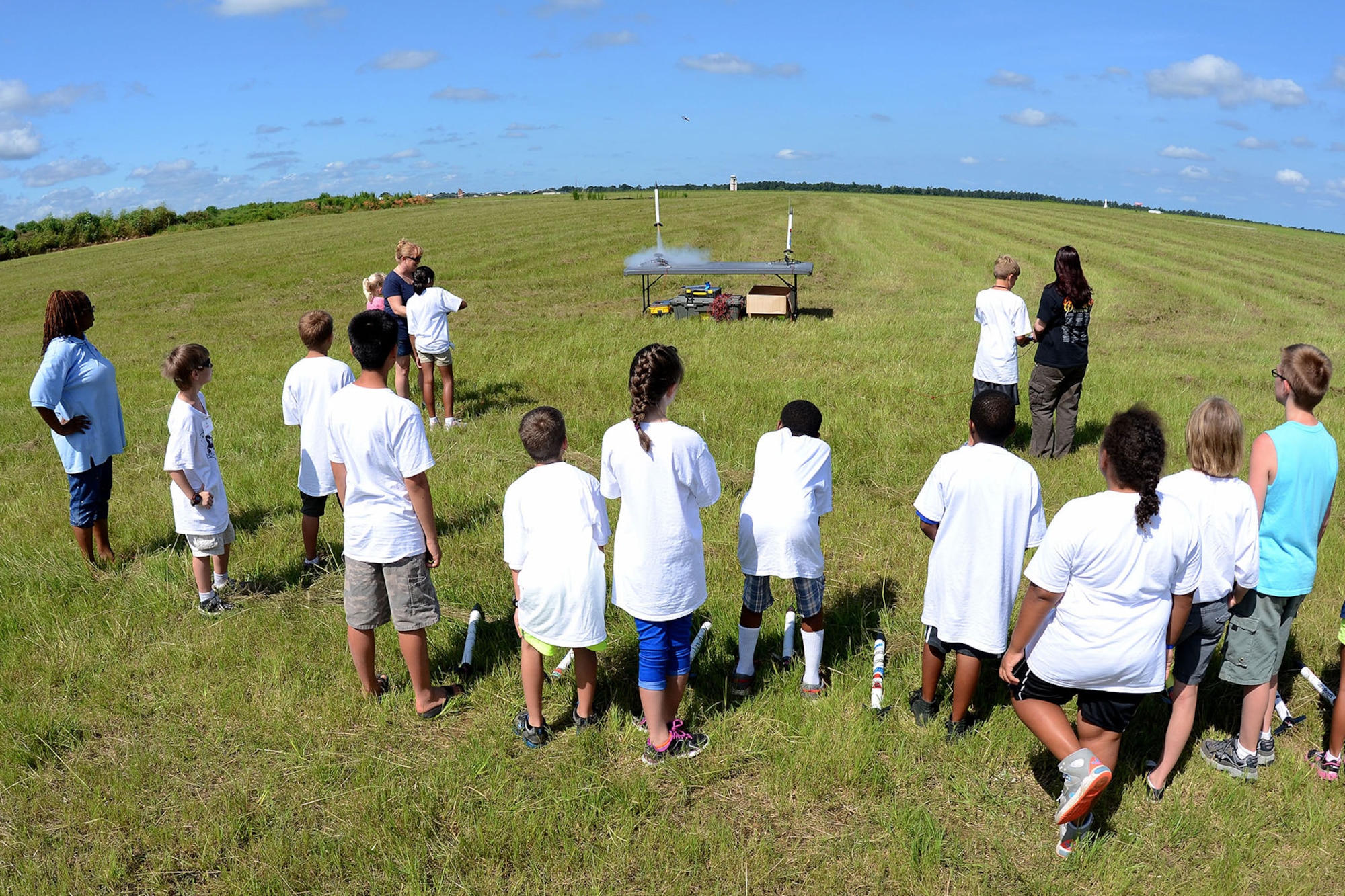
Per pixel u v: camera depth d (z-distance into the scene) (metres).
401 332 8.69
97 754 3.74
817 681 4.10
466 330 15.44
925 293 19.59
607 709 4.06
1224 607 3.25
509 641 4.62
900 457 7.49
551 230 37.00
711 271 15.67
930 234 34.44
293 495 6.91
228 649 4.47
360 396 3.66
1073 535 3.01
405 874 3.04
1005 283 7.37
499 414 9.23
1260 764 3.64
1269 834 3.26
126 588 5.19
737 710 3.99
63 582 5.24
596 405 9.62
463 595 5.09
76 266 33.50
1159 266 25.98
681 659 3.64
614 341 13.36
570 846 3.15
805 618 4.06
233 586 5.22
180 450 4.59
